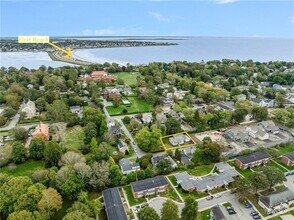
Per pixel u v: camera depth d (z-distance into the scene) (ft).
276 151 271.28
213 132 339.98
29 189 180.75
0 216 180.14
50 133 327.06
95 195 213.05
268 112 397.80
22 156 264.72
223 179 227.20
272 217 189.16
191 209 170.91
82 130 335.06
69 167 217.77
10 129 331.77
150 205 202.69
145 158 261.03
